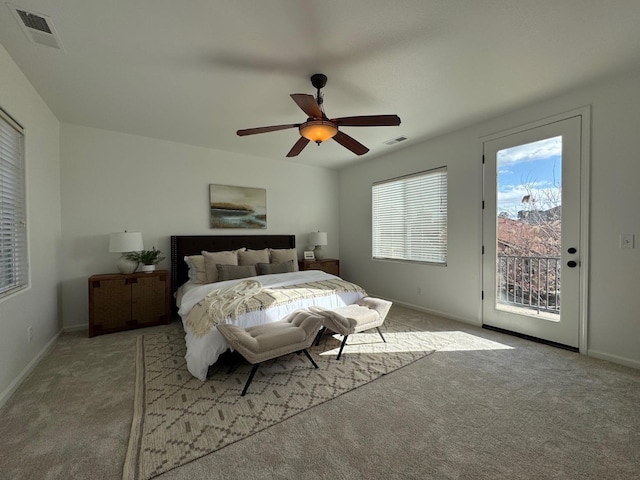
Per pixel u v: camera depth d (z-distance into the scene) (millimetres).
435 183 4043
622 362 2465
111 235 3420
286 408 1870
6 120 2078
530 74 2406
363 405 1904
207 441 1563
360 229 5355
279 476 1342
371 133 3785
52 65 2236
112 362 2564
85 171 3535
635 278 2404
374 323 2832
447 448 1514
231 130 3652
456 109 3070
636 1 1642
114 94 2711
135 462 1415
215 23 1799
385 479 1324
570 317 2783
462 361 2562
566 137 2764
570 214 2758
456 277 3785
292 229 5250
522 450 1497
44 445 1532
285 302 2785
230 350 2393
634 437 1587
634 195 2395
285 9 1690
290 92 2676
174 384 2180
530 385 2145
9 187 2176
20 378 2184
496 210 3340
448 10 1709
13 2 1610
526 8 1696
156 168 3984
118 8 1669
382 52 2102
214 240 4320
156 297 3588
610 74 2418
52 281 3055
